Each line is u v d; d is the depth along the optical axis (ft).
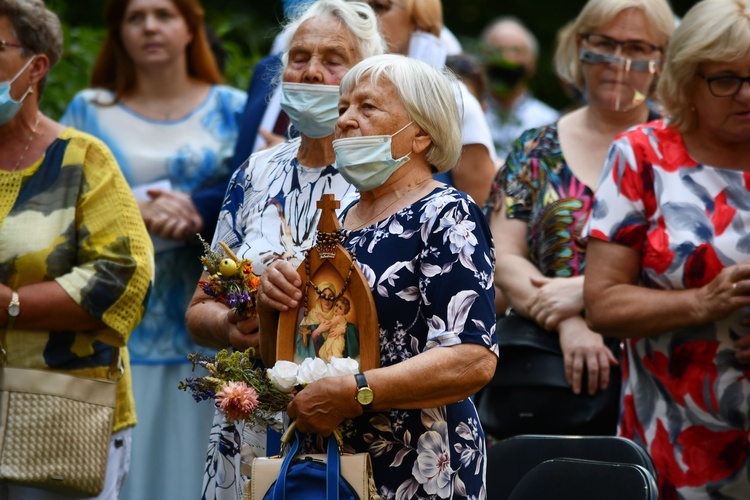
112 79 55.62
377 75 30.81
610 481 33.32
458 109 31.50
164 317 51.29
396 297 30.04
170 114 54.54
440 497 30.04
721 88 38.11
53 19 41.39
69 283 39.60
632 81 45.39
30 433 39.04
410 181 31.19
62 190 40.57
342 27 36.32
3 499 40.04
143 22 53.98
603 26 45.62
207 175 53.88
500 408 44.09
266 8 95.30
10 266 39.60
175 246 51.72
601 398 42.45
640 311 38.65
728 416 38.29
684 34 38.88
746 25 37.73
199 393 31.37
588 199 44.88
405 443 30.04
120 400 41.98
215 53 60.64
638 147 39.70
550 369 43.09
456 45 58.34
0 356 39.29
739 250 38.19
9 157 40.91
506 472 36.60
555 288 43.45
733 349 38.22
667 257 38.73
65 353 40.04
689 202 38.88
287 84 36.22
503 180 46.19
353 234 31.09
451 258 29.63
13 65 40.22
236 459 36.88
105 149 41.63
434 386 29.14
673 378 38.99
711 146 39.17
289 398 30.40
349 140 30.58
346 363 29.43
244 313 34.22
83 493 39.63
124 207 41.09
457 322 29.40
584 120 46.52
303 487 29.63
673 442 38.99
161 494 50.19
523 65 78.79
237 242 38.01
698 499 38.58
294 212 36.45
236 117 55.21
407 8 48.96
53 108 62.18
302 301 30.53
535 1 117.39
